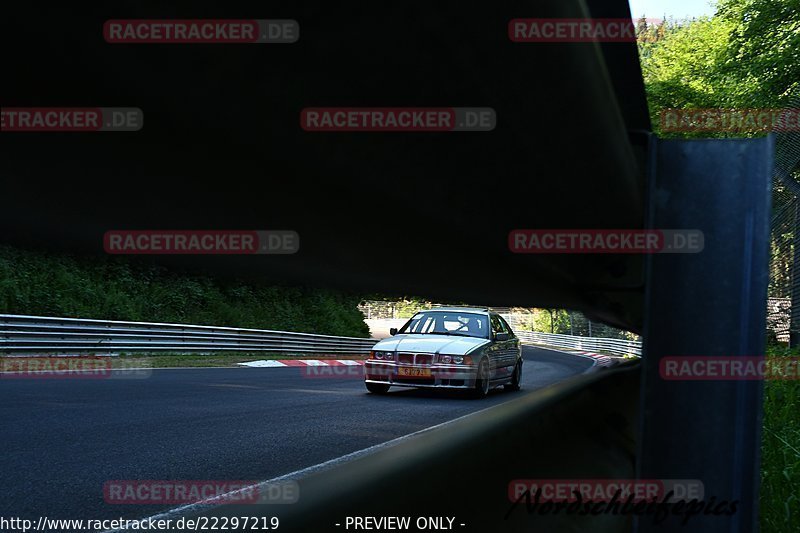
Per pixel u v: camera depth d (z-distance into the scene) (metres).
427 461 1.02
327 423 6.48
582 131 1.02
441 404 8.65
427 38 0.60
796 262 7.70
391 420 6.84
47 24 0.38
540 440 1.25
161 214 0.56
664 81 25.66
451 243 1.08
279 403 8.13
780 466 3.38
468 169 0.86
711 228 1.23
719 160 1.24
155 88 0.46
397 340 9.81
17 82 0.40
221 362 16.72
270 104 0.54
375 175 0.73
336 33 0.52
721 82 24.28
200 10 0.42
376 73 0.59
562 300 1.94
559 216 1.24
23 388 8.18
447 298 1.50
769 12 21.94
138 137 0.48
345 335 26.81
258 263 0.72
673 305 1.21
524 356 29.62
